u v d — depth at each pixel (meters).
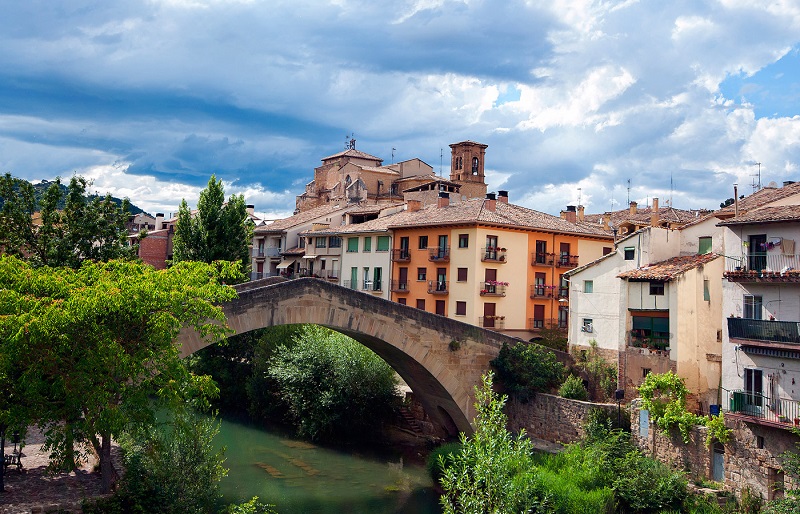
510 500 17.11
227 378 48.31
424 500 31.61
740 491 26.34
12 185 35.06
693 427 28.67
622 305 36.44
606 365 38.91
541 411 36.84
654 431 30.56
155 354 23.55
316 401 40.97
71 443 22.08
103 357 21.92
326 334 44.00
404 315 36.44
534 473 25.81
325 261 65.94
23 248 35.78
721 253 34.97
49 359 21.83
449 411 39.66
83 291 21.55
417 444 41.00
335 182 85.94
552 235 54.41
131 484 23.28
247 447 39.88
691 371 33.69
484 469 17.36
